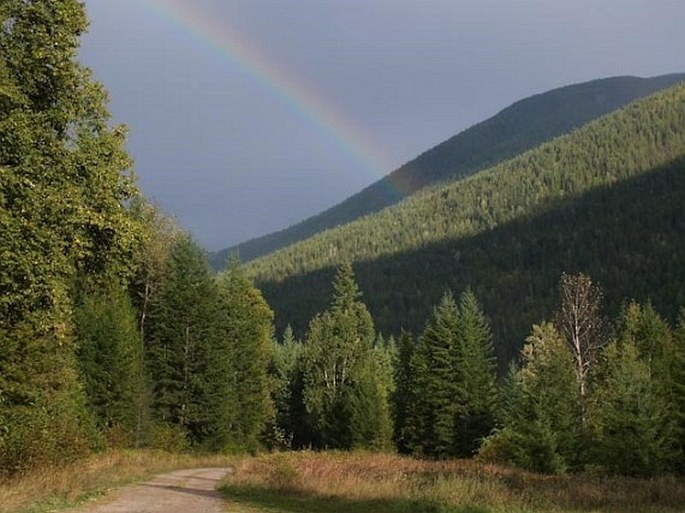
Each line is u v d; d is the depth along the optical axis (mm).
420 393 61750
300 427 80312
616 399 34000
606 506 18281
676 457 34625
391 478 20516
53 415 24109
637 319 61875
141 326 52750
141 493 18031
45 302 16125
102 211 16906
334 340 72312
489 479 21062
